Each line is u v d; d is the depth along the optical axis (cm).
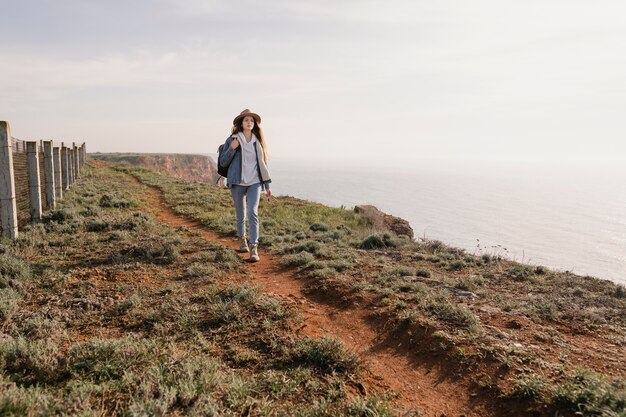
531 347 454
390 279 740
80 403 318
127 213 1516
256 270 824
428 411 361
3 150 940
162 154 16238
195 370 384
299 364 427
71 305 572
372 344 500
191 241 1057
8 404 301
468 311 544
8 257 739
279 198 2550
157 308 569
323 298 663
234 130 886
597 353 447
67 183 2061
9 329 475
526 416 338
